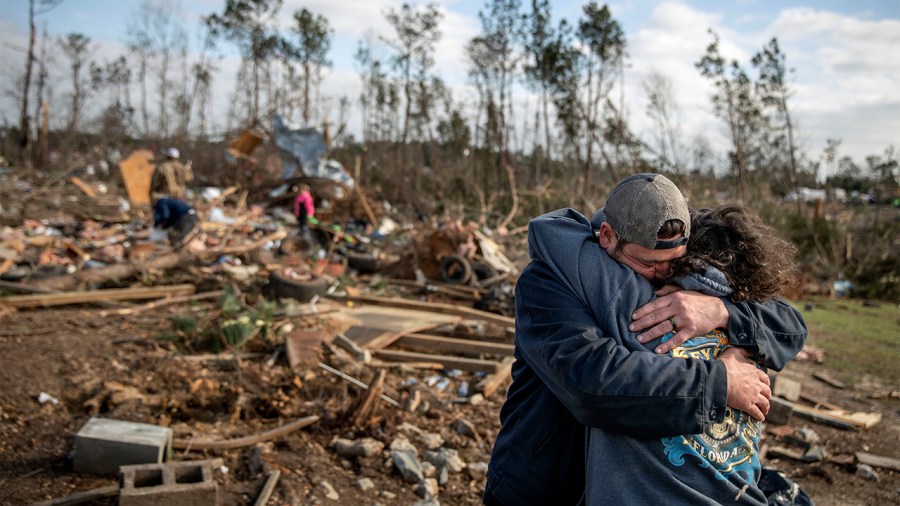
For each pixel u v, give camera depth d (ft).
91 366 20.15
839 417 21.66
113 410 17.07
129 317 26.89
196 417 17.92
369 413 18.22
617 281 6.93
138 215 61.98
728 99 78.43
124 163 70.08
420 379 22.76
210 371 20.34
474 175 97.50
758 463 7.11
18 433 15.67
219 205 61.26
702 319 6.85
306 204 49.83
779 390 23.48
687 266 7.11
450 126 130.31
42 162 108.88
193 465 13.29
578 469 7.45
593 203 51.11
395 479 15.65
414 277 40.57
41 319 25.94
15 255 37.58
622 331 6.77
